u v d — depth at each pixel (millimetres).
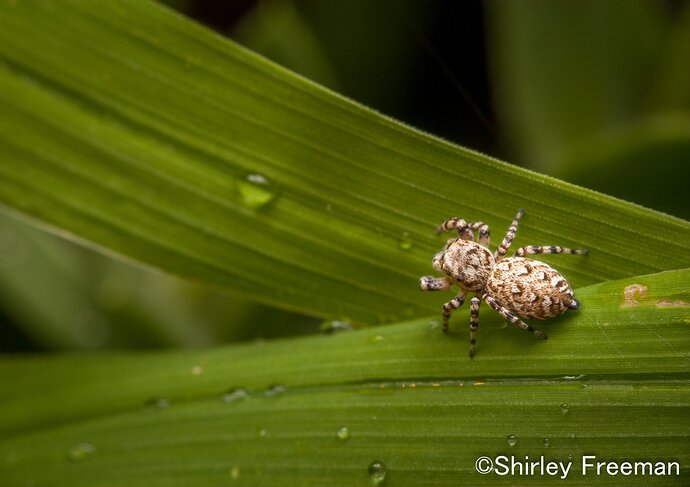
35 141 102
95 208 103
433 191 102
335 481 101
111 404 106
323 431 102
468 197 102
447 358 101
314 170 102
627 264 101
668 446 98
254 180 103
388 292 104
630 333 99
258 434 103
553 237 102
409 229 103
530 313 100
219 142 102
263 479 102
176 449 104
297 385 103
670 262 100
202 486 103
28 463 106
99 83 102
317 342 104
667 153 108
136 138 102
